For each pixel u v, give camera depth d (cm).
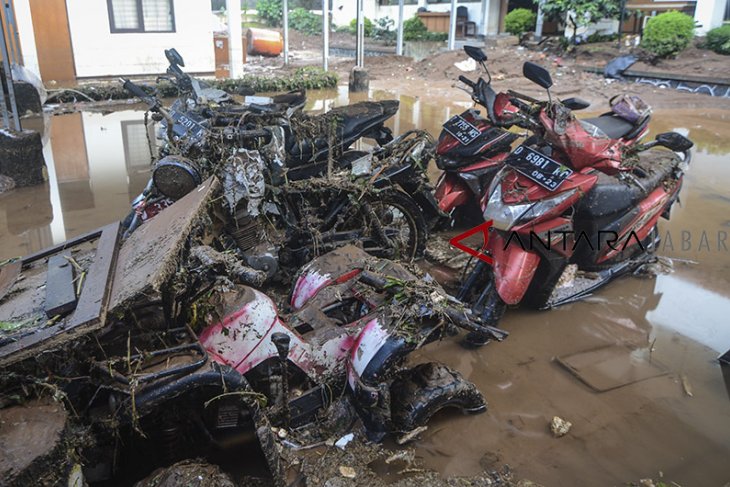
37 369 220
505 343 383
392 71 1636
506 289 370
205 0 1491
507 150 496
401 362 317
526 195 369
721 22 1531
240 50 1557
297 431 285
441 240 531
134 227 421
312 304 325
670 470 279
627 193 425
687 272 479
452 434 300
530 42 1762
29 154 666
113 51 1434
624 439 299
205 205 276
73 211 596
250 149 416
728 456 288
